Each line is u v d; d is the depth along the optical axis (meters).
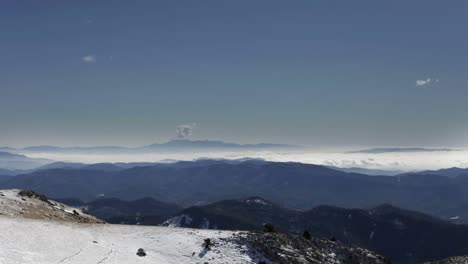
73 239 47.88
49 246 43.03
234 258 52.31
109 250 46.56
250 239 58.34
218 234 59.53
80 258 41.38
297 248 60.88
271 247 57.59
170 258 49.03
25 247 40.75
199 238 56.69
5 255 37.09
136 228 59.56
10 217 53.16
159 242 53.66
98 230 55.44
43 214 62.38
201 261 49.88
